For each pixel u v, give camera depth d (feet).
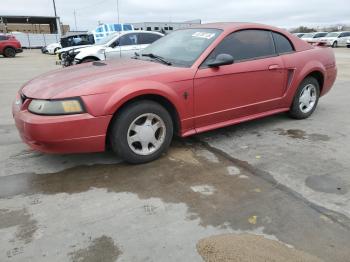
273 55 14.23
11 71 42.52
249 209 8.75
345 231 7.88
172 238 7.61
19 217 8.41
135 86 10.38
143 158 11.25
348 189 9.76
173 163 11.50
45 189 9.78
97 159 11.82
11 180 10.32
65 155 12.17
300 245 7.39
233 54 12.88
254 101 13.70
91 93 9.87
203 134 14.42
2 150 12.71
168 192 9.61
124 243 7.45
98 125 10.03
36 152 12.50
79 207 8.86
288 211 8.66
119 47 35.73
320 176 10.55
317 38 107.65
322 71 16.25
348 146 13.07
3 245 7.38
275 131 14.87
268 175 10.62
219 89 12.30
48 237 7.65
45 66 50.47
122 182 10.19
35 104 10.00
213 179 10.37
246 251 7.16
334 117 17.20
